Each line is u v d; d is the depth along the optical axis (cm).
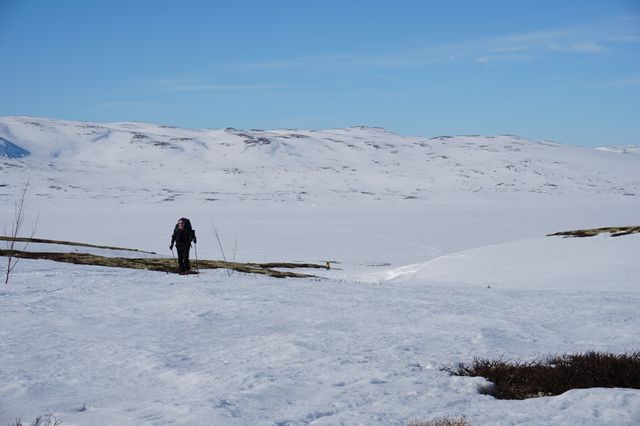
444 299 1677
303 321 1282
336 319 1304
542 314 1393
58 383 800
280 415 630
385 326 1209
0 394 748
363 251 7000
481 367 812
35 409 683
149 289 1756
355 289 1933
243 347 1012
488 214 13975
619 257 3127
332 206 18000
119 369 876
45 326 1208
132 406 686
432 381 764
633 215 12925
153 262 3212
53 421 637
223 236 8956
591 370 750
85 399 726
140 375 842
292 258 6247
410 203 19038
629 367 737
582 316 1362
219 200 19388
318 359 900
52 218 12606
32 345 1034
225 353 969
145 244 7831
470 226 10706
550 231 9569
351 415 609
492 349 977
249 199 19850
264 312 1395
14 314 1336
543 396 703
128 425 610
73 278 2003
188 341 1072
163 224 11338
